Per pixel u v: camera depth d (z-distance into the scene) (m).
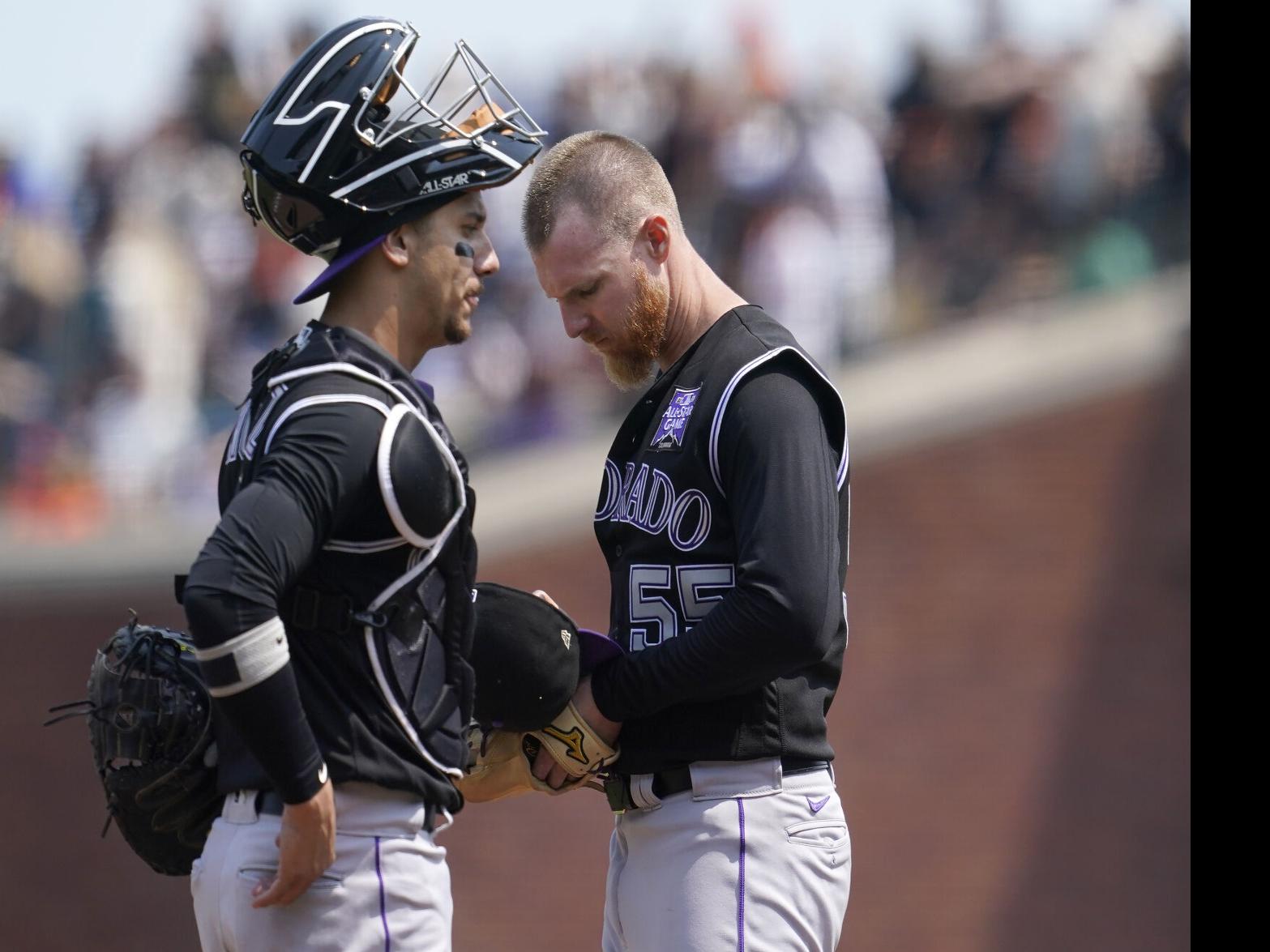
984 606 40.00
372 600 10.08
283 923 10.05
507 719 11.73
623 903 12.05
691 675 11.12
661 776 11.72
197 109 43.97
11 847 41.62
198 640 9.38
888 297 41.22
